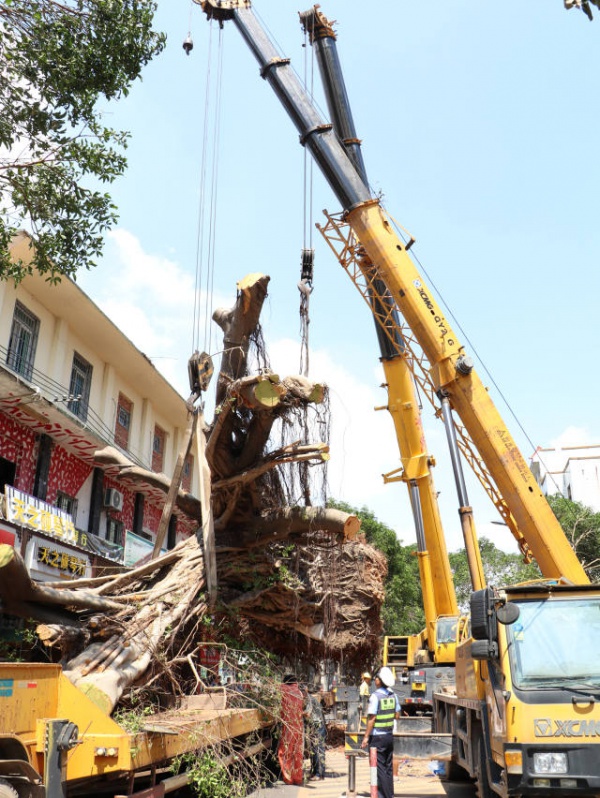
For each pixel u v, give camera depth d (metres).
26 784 5.19
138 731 6.60
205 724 7.80
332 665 12.72
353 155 15.40
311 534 10.84
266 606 11.05
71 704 5.96
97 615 8.94
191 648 10.37
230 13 15.91
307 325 11.69
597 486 45.91
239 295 10.45
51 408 16.62
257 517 11.05
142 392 24.62
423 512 16.66
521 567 39.75
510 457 12.37
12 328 17.27
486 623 7.24
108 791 6.91
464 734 10.06
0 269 9.88
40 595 7.89
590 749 6.59
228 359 10.66
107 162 9.69
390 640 21.95
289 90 14.90
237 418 10.68
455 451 13.16
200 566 10.39
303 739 10.92
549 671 6.95
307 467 10.78
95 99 9.52
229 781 8.24
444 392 13.15
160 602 9.61
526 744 6.67
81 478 20.28
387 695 8.97
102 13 9.38
